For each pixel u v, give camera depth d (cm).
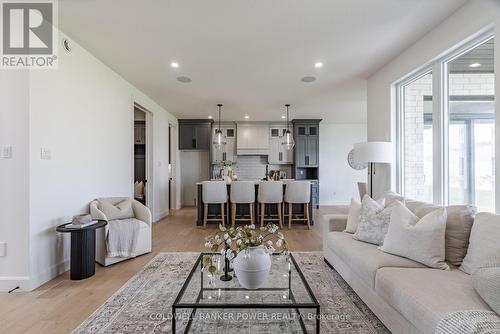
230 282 194
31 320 194
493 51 224
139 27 269
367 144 329
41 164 254
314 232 466
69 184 293
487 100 230
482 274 133
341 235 272
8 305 215
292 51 326
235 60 352
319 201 807
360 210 266
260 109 642
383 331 182
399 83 353
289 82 443
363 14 248
